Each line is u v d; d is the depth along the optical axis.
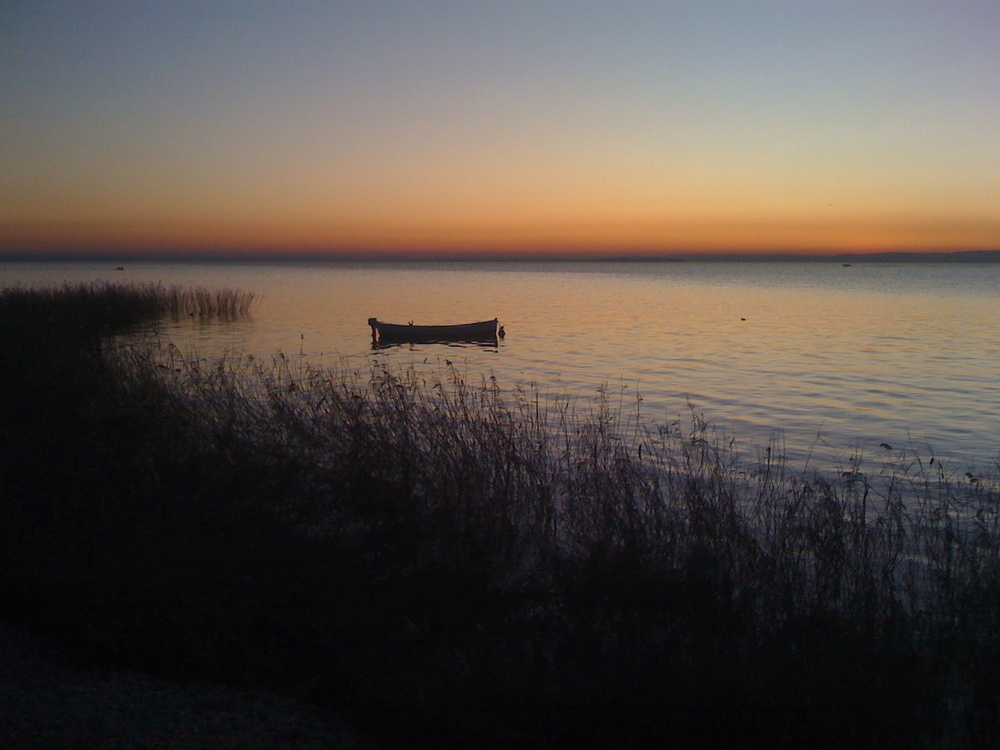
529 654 6.25
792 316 55.34
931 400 21.98
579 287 111.94
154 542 7.95
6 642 5.91
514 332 43.94
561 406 18.84
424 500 9.27
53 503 8.91
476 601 7.20
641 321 51.44
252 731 4.96
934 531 8.68
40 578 6.87
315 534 8.67
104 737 4.69
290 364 25.80
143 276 141.88
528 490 9.58
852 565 7.38
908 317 53.78
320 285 112.88
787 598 6.77
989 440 17.00
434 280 145.75
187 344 33.75
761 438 16.92
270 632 6.42
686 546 7.84
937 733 5.41
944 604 6.76
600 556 7.60
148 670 5.73
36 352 18.16
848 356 32.38
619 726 5.29
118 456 10.64
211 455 10.79
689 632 6.43
